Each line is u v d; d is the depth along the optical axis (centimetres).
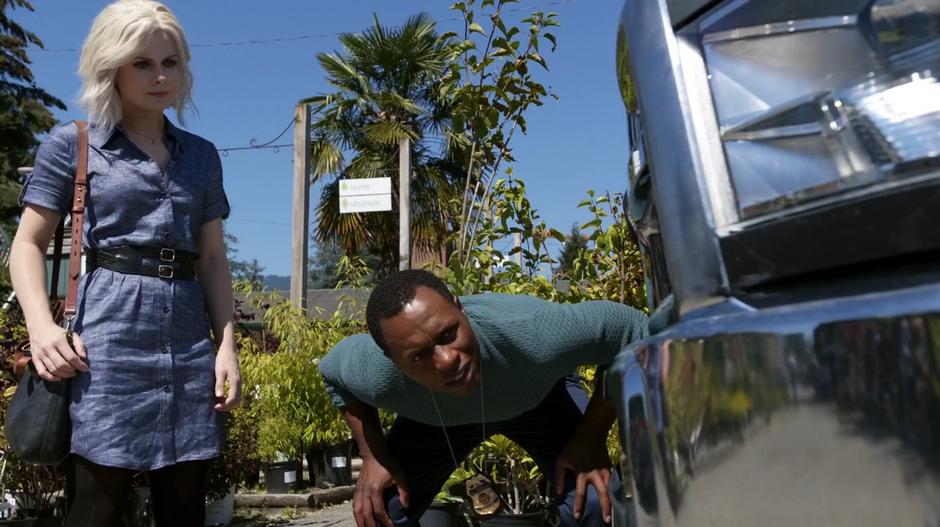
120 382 259
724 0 132
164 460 263
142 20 265
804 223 110
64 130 271
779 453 99
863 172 108
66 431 255
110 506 258
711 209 121
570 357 241
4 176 2888
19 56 3036
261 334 945
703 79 129
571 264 455
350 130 2070
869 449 93
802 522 97
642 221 152
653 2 141
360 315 756
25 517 542
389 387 252
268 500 754
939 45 112
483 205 468
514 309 244
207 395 277
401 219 966
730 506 104
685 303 120
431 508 416
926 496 89
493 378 244
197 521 278
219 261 299
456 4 485
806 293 108
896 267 104
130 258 267
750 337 104
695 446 108
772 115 120
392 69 2064
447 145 1950
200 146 293
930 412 89
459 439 292
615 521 148
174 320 272
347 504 774
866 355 94
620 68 157
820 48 121
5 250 1053
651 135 132
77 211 264
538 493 429
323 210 2105
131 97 272
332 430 796
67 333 255
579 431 265
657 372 117
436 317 213
